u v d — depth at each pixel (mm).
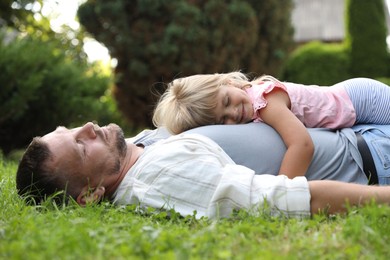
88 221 2604
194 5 10641
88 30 10906
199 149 2955
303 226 2523
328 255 2141
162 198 2873
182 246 2174
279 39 11734
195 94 3408
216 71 10805
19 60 7641
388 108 3434
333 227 2494
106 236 2312
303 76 17062
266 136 3191
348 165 3170
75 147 3047
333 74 17172
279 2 11602
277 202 2734
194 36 10422
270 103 3283
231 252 2172
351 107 3393
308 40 28969
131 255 2100
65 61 9078
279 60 11844
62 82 8453
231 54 10945
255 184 2805
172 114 3453
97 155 3068
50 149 3053
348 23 17750
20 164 3092
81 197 3078
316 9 30578
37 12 13031
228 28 10727
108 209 2963
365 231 2334
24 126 8398
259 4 11281
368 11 17531
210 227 2486
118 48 10633
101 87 9461
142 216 2908
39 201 3127
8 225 2645
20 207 3033
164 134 3529
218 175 2834
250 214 2713
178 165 2914
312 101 3398
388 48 17750
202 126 3336
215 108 3377
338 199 2729
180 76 10594
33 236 2279
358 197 2717
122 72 10828
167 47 10359
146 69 10578
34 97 7707
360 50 17469
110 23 10547
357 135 3250
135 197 3008
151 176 2953
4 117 7617
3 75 7547
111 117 10086
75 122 8797
